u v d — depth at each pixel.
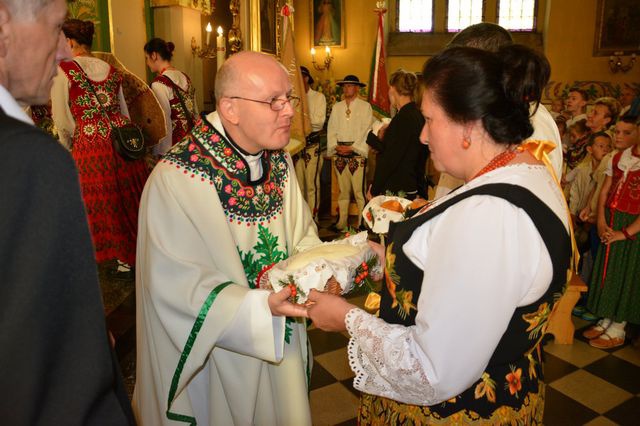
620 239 2.99
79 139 3.35
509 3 12.05
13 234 0.60
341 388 2.64
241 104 1.31
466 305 0.85
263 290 1.27
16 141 0.61
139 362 1.47
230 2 6.90
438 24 12.22
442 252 0.89
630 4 10.52
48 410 0.63
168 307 1.28
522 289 0.89
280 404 1.50
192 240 1.34
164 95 4.37
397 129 3.73
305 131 4.21
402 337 0.96
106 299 3.39
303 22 11.26
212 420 1.45
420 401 0.95
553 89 11.33
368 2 10.94
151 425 1.45
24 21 0.72
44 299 0.61
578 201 3.96
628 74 10.78
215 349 1.40
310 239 1.66
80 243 0.65
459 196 0.93
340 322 1.08
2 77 0.74
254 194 1.44
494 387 1.01
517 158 0.97
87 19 4.78
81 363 0.65
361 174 5.79
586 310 3.59
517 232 0.87
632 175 2.98
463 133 0.95
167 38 6.07
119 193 3.49
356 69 11.19
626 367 2.88
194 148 1.39
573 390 2.65
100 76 3.41
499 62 0.92
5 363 0.59
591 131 4.38
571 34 11.11
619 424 2.36
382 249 1.43
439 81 0.94
